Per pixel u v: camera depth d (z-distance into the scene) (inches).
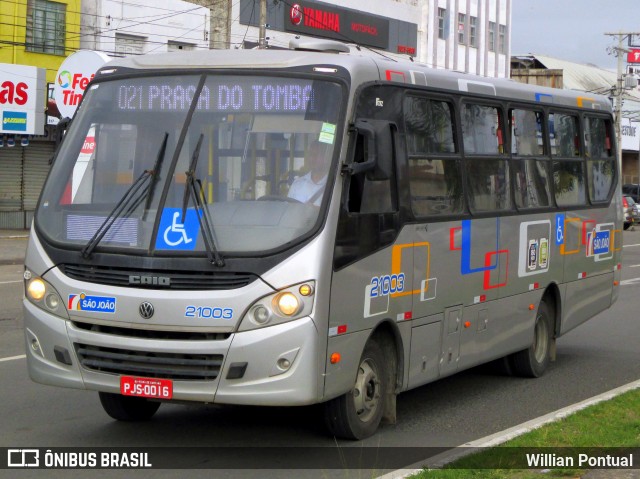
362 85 286.8
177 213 265.6
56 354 273.4
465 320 353.7
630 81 2313.0
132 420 323.6
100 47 1298.0
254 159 272.5
